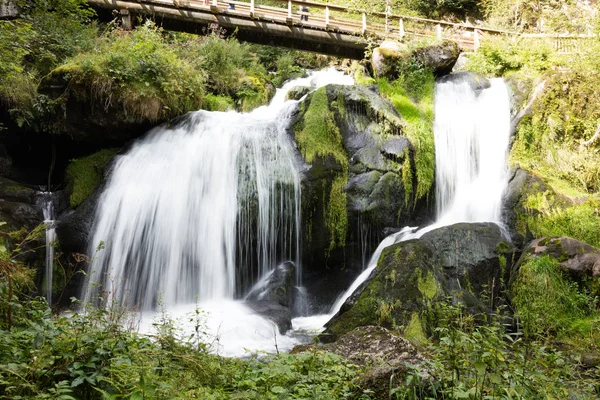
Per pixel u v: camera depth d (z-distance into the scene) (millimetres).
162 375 4145
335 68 19156
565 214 9789
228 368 4820
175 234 10172
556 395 4199
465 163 11945
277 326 8289
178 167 10711
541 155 11617
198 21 16047
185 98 12281
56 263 9930
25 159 11961
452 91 12875
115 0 15477
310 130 11016
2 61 9727
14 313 4473
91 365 3480
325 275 10531
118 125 11398
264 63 19812
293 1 16625
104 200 10398
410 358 4848
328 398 3939
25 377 3408
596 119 11711
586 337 7176
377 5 18562
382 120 11195
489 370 4008
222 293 10008
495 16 22547
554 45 14883
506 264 8891
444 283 8094
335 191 10555
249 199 10391
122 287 9797
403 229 10664
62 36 12641
